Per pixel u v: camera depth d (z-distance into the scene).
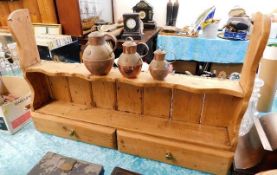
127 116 1.03
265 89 1.17
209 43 1.92
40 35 1.73
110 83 1.00
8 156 0.92
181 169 0.88
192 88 0.78
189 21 2.50
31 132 1.09
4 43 1.74
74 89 1.10
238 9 1.99
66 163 0.78
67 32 1.87
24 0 1.83
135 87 0.96
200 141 0.85
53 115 1.05
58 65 1.02
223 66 2.06
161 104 0.98
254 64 0.67
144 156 0.93
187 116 0.97
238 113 0.77
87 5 1.97
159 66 0.80
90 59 0.82
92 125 0.97
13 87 1.25
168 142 0.87
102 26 1.80
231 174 0.84
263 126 0.91
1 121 1.03
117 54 1.60
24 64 0.97
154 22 2.23
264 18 0.63
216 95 0.87
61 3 1.76
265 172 0.62
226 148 0.81
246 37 1.89
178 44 2.01
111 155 0.95
